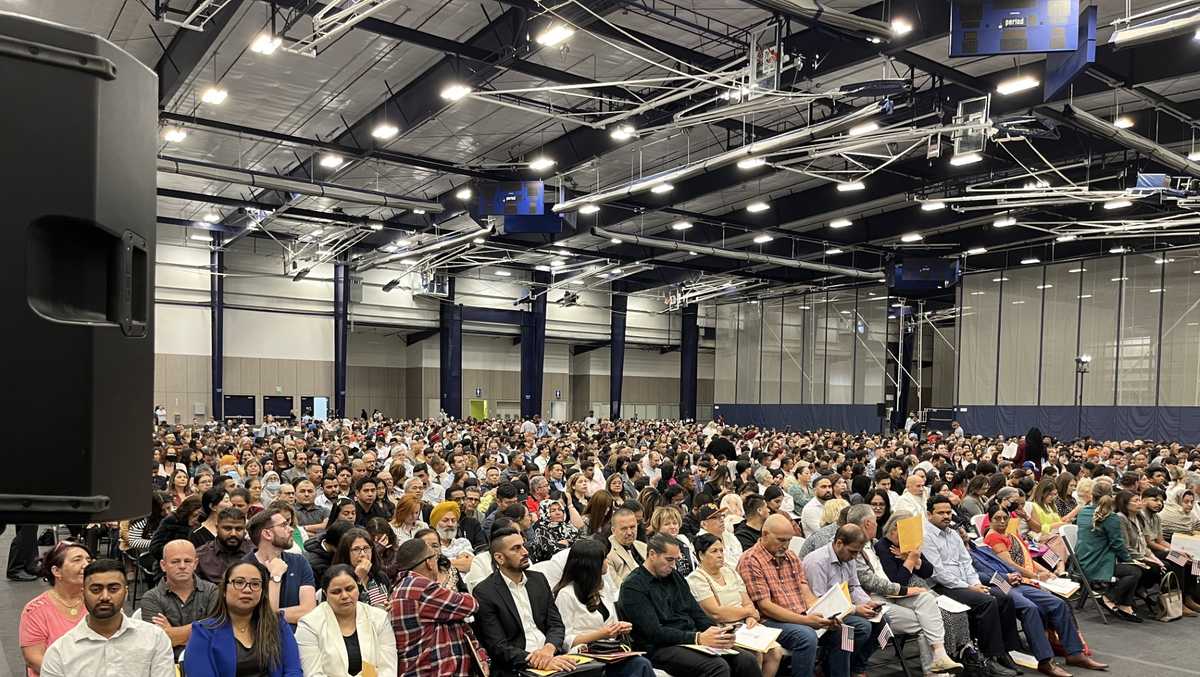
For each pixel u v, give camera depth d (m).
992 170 19.25
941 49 13.38
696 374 41.78
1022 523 8.87
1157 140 16.50
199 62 14.49
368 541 5.55
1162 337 26.09
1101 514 8.48
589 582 5.37
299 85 15.89
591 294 40.03
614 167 21.09
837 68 13.05
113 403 1.40
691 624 5.65
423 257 28.55
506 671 4.86
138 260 1.49
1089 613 8.63
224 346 30.78
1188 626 8.12
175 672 4.09
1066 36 8.12
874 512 7.16
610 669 5.12
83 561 4.65
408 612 4.64
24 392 1.31
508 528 5.17
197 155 20.28
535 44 12.09
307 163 20.47
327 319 33.22
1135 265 26.92
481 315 36.03
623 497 9.78
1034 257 29.45
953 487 11.72
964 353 31.47
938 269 26.78
